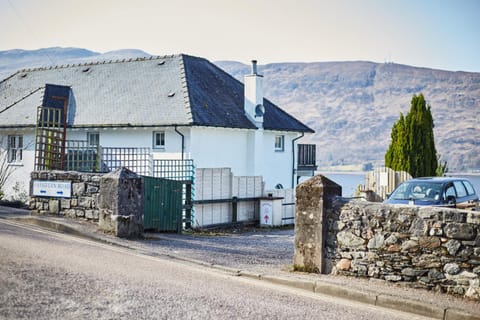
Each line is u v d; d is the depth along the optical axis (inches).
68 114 1264.8
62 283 365.7
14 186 1157.1
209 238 740.0
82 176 665.0
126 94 1268.5
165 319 309.3
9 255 436.5
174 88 1228.5
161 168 867.4
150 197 724.0
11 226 620.4
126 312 316.5
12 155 1219.2
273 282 452.1
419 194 730.8
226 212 949.2
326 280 437.7
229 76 1444.4
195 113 1129.4
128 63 1393.9
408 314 374.0
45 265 412.8
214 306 343.3
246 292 398.0
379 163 5684.1
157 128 1135.6
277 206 1015.6
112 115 1205.7
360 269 447.2
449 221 405.4
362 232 446.6
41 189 701.3
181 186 780.0
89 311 313.0
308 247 475.8
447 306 371.2
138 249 557.3
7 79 1531.7
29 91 1409.9
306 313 348.8
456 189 750.5
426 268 414.3
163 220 748.0
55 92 1301.7
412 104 1098.7
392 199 735.1
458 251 400.8
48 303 320.5
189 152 1111.0
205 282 420.5
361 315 358.6
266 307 354.0
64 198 680.4
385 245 434.0
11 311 299.6
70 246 518.6
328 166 5561.0
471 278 394.6
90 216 657.0
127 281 389.4
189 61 1347.2
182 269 472.4
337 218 462.0
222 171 936.9
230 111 1246.9
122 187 609.9
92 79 1376.7
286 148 1423.5
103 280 384.5
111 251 524.7
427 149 1091.9
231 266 504.4
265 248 652.7
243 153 1259.8
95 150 924.0
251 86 1270.9
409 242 422.3
